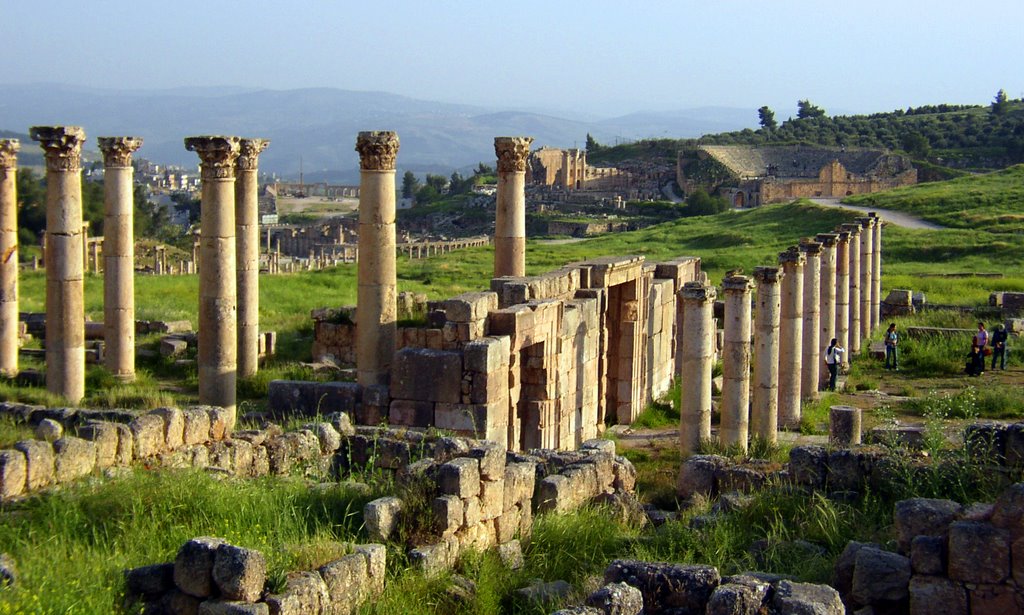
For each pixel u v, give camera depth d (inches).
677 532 614.5
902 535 499.5
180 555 452.8
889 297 2065.7
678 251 3444.9
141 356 1369.3
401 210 7632.9
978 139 7470.5
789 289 1214.3
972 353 1494.8
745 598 437.7
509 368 986.1
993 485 607.8
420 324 1130.0
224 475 689.0
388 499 570.9
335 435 796.6
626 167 7829.7
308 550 500.7
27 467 609.9
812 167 7126.0
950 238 3122.5
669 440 1171.3
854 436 922.1
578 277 1215.6
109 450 669.9
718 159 7057.1
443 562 550.0
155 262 3649.1
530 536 619.8
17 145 1245.1
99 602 446.3
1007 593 463.2
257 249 1240.2
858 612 488.1
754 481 722.8
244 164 1216.8
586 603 445.1
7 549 519.8
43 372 1224.8
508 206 1294.3
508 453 745.0
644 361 1353.3
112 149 1211.2
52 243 1090.1
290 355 1384.1
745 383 1015.0
